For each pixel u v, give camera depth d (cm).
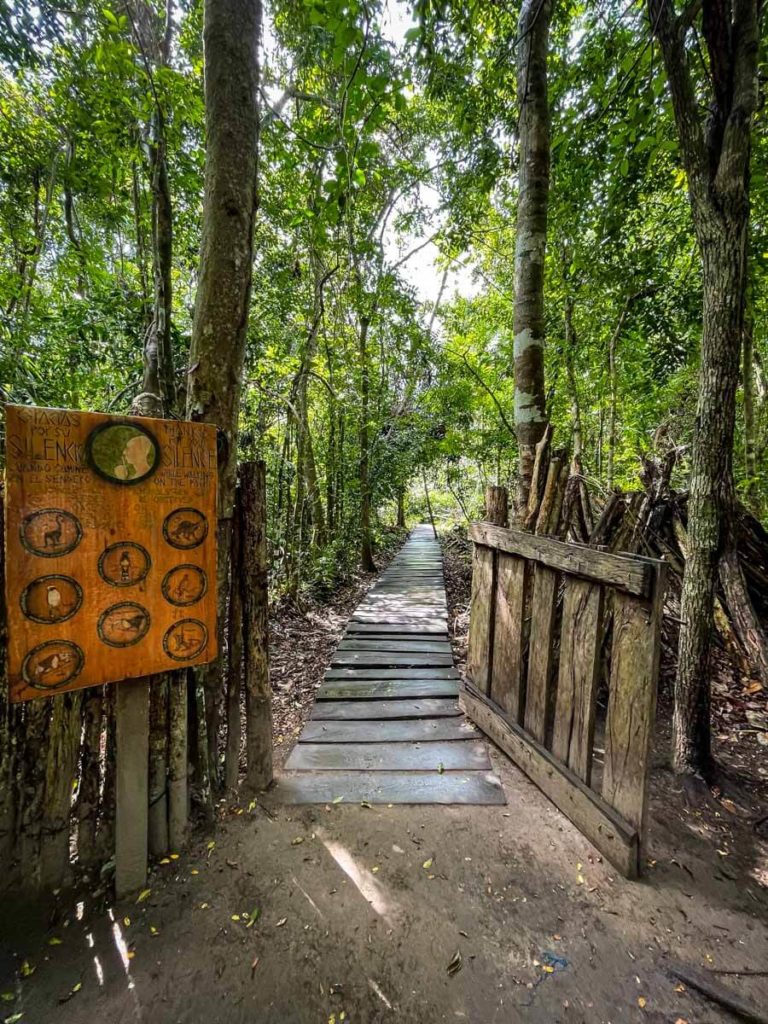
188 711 170
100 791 156
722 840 172
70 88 328
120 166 369
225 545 184
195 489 157
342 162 270
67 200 418
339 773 214
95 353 404
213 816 178
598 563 170
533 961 126
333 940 133
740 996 116
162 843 160
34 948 128
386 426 827
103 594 138
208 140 179
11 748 135
